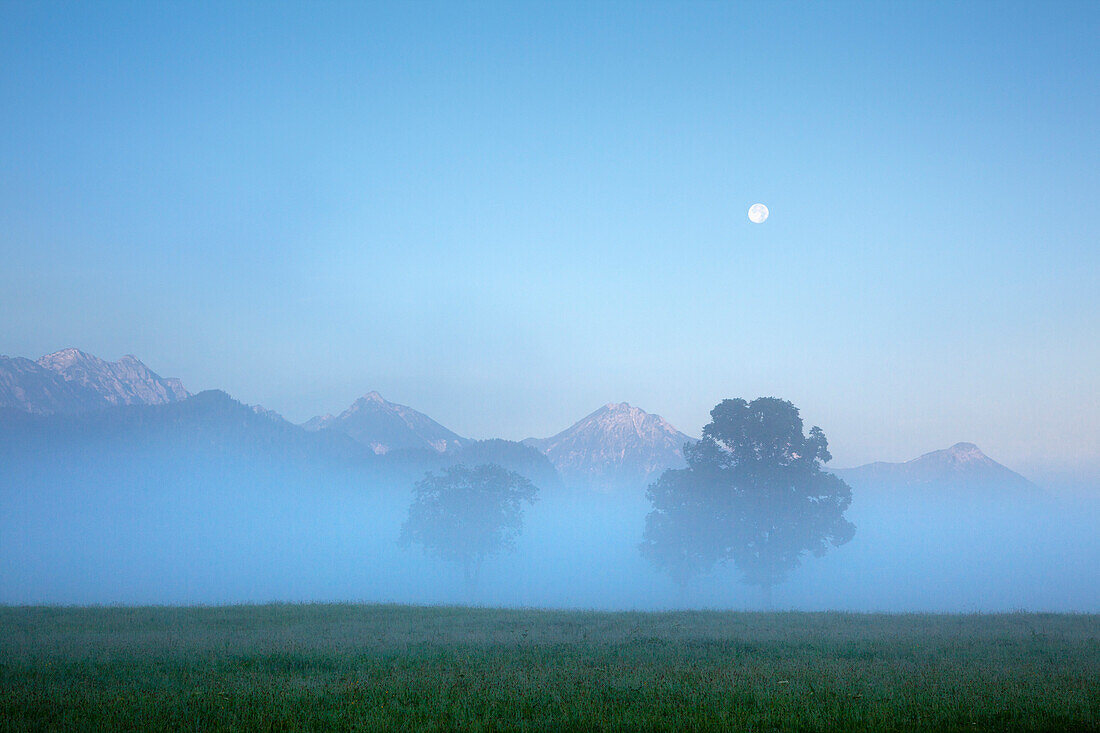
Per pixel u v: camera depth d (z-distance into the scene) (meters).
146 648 20.55
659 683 14.86
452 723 11.80
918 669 16.69
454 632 25.62
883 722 11.55
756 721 11.80
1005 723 11.53
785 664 17.44
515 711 12.60
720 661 18.09
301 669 17.52
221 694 14.09
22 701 13.49
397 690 14.30
